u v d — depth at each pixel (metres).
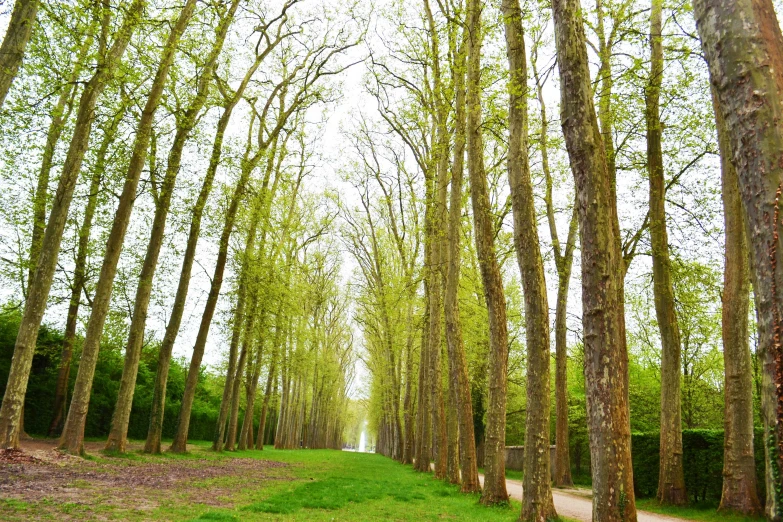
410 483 17.39
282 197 28.56
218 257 22.39
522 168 10.55
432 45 16.95
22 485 9.09
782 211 3.07
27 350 12.91
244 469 17.69
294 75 24.59
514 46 10.61
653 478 17.91
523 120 10.66
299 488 13.02
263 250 24.62
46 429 24.80
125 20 13.84
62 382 23.45
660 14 14.47
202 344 21.64
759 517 11.84
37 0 11.66
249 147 23.34
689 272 15.75
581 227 6.75
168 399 35.47
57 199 13.64
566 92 6.92
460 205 15.90
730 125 3.44
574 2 7.01
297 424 56.03
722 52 3.48
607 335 6.41
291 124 26.95
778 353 2.99
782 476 2.98
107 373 28.38
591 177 6.68
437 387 19.97
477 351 27.52
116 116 15.12
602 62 13.88
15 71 11.19
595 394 6.38
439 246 19.91
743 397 12.69
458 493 14.43
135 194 15.84
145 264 17.53
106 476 11.53
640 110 14.95
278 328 28.03
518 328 28.44
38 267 13.30
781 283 3.01
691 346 26.39
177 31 15.70
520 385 32.22
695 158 15.44
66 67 14.84
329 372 53.34
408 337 28.81
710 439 15.33
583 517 12.74
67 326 23.55
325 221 32.94
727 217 13.16
